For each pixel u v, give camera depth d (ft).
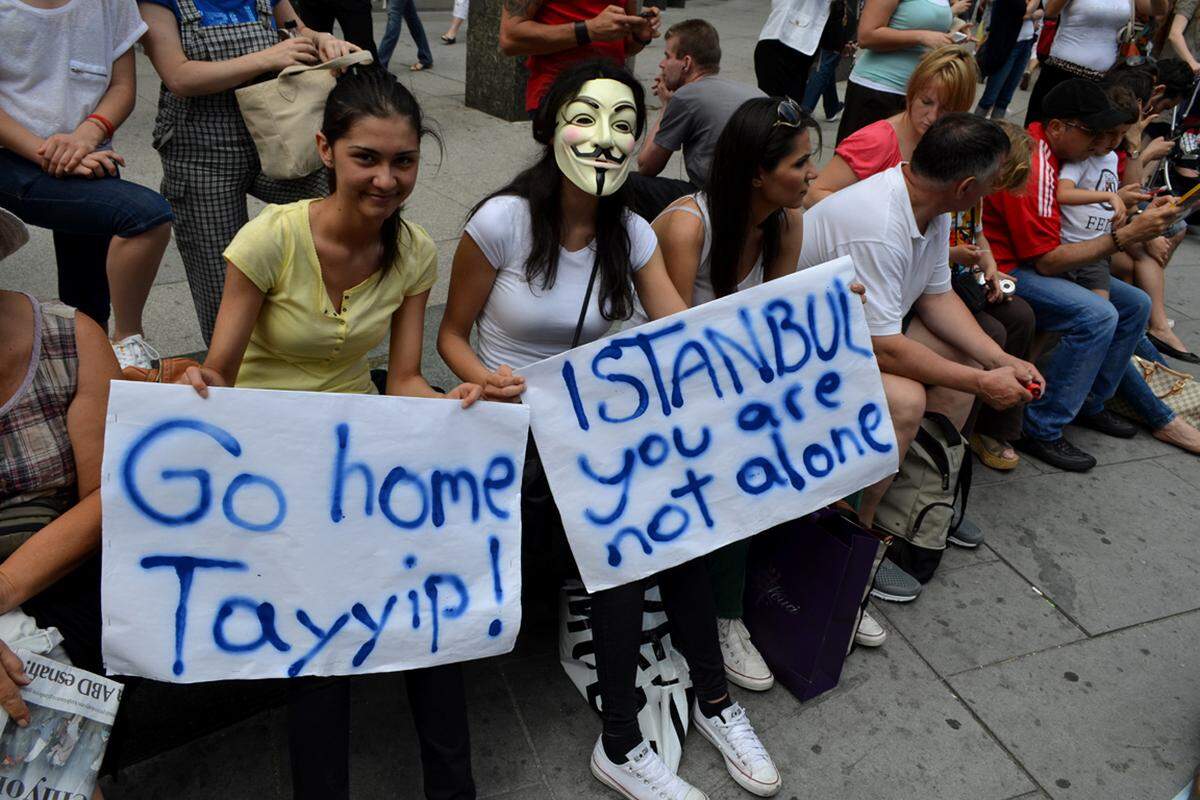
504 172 18.38
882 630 9.05
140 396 5.58
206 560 5.90
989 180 8.60
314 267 6.53
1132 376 13.43
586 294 7.43
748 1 43.96
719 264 8.28
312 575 6.16
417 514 6.42
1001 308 11.68
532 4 11.11
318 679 6.25
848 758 7.84
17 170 8.61
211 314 10.39
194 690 7.11
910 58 14.82
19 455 5.82
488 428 6.54
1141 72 15.89
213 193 9.76
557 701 8.03
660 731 7.66
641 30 11.09
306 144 9.39
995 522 11.25
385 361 11.61
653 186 11.91
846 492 7.86
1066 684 8.85
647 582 7.60
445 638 6.52
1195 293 18.57
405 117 6.04
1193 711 8.64
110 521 5.64
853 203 9.07
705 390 7.30
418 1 34.53
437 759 6.57
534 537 7.68
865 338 7.76
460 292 7.48
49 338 5.88
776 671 8.53
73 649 5.93
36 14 8.10
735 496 7.44
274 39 9.71
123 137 17.72
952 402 10.27
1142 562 10.75
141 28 8.96
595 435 7.02
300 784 6.27
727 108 11.59
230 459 5.86
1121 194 13.32
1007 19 23.21
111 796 6.84
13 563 5.52
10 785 5.25
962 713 8.41
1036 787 7.73
